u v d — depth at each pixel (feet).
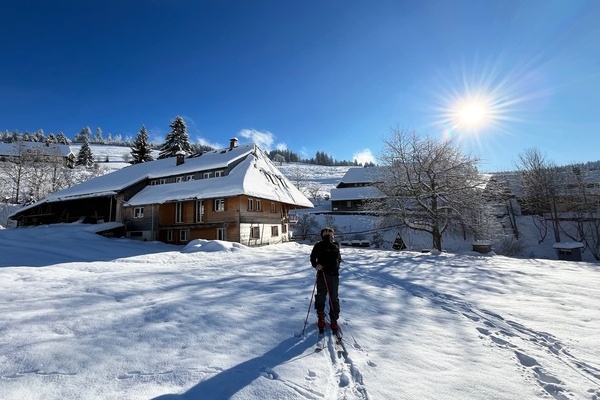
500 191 81.87
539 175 120.37
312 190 251.19
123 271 37.27
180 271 36.99
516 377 12.05
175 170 98.37
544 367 12.84
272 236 99.04
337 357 13.61
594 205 108.99
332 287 17.16
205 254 55.93
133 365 12.39
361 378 11.73
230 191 75.46
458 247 100.12
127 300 21.76
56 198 100.83
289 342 15.12
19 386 10.71
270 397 10.41
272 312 19.56
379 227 86.63
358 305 21.97
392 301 23.52
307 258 51.01
